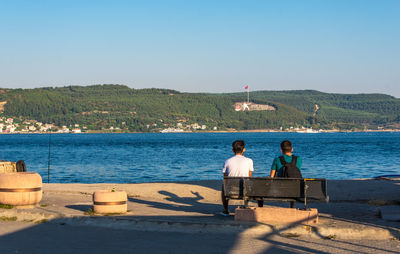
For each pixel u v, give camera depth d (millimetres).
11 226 8242
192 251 6523
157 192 13328
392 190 13234
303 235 7516
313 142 125562
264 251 6520
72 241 7109
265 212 8141
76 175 33031
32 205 9898
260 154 60875
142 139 172250
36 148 90000
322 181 7949
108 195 9016
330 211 9945
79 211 9375
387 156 52469
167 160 49562
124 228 8070
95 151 74062
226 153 65625
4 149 86000
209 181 16203
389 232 7469
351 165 38625
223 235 7531
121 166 41219
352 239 7312
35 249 6582
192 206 10922
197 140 155000
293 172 8219
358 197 12141
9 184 9625
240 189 8336
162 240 7188
